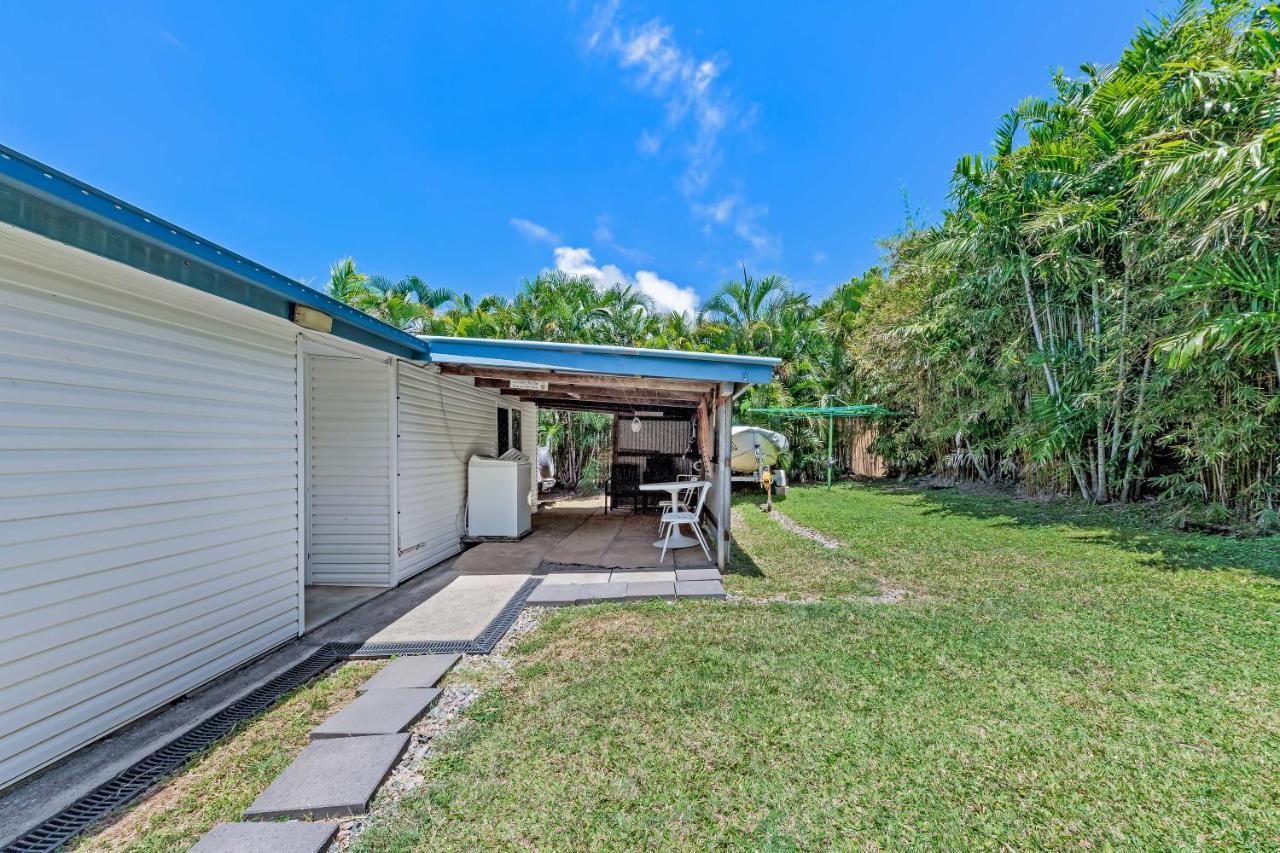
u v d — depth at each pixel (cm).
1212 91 580
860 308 1355
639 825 188
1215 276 520
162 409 279
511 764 222
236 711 271
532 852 178
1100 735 235
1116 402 711
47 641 225
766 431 1167
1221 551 525
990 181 811
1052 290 809
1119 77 699
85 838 186
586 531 768
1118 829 184
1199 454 622
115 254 218
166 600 279
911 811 193
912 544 612
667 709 260
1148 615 373
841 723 246
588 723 249
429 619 399
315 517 500
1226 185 472
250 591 333
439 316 1266
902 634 346
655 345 1296
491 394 781
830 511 852
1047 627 356
